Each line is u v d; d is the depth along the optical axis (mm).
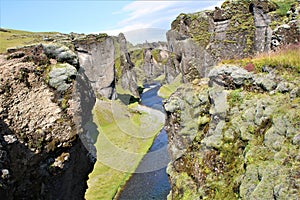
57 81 17047
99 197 21266
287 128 9680
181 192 13180
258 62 12562
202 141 13195
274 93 11109
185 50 16766
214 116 12938
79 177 18422
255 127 10992
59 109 16453
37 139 14961
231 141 11711
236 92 12547
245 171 10039
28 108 15508
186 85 15234
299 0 21453
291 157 8930
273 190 8492
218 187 11188
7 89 15289
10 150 13359
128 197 21156
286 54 12203
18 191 13344
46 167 15062
